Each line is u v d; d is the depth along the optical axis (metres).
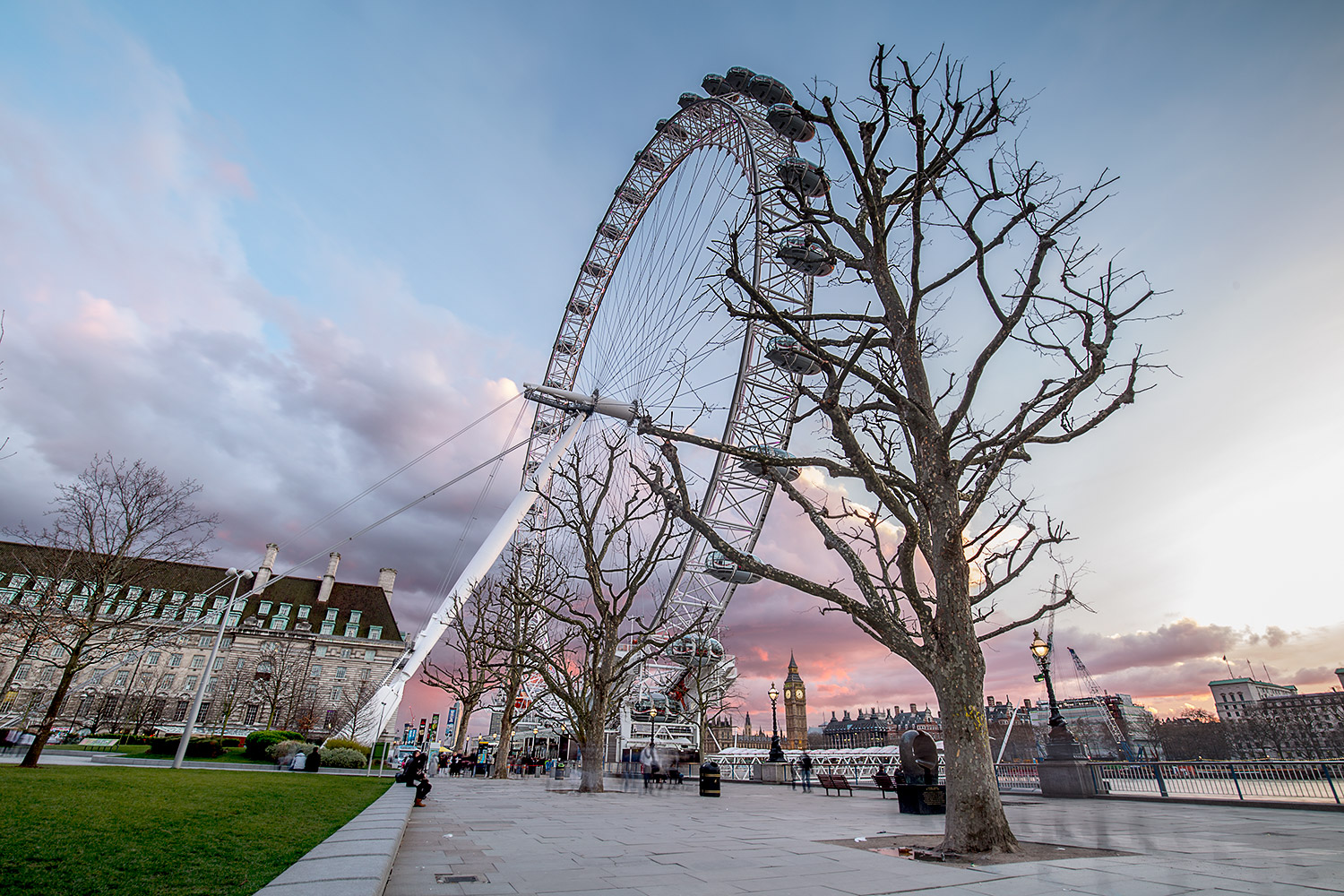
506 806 19.14
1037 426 12.15
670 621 42.34
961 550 11.51
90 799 11.78
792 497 13.64
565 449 50.50
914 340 13.05
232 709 98.00
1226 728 108.06
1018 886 7.40
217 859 7.61
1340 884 7.21
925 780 18.02
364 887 5.79
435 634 56.59
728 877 8.09
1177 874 7.98
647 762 35.59
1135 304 13.23
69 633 25.45
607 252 58.78
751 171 37.69
